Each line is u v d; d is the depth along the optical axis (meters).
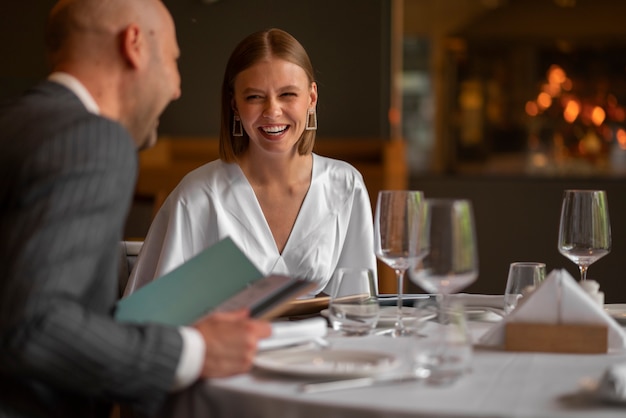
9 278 1.38
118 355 1.42
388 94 6.93
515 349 1.69
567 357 1.64
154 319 1.67
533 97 11.14
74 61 1.63
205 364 1.48
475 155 11.26
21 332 1.37
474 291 5.97
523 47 11.16
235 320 1.53
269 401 1.37
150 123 1.73
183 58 6.75
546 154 11.07
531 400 1.33
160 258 2.46
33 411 1.46
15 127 1.48
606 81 11.07
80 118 1.49
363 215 2.62
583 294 1.70
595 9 10.99
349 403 1.31
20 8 6.84
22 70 6.89
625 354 1.67
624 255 5.08
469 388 1.40
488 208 5.98
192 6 6.69
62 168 1.42
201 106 6.81
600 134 10.97
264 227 2.50
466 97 11.25
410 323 1.92
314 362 1.56
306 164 2.56
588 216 2.01
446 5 11.09
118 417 2.40
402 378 1.45
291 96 2.43
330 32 6.84
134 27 1.64
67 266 1.40
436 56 11.24
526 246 5.93
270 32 2.46
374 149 6.39
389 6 6.84
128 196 1.51
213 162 2.57
